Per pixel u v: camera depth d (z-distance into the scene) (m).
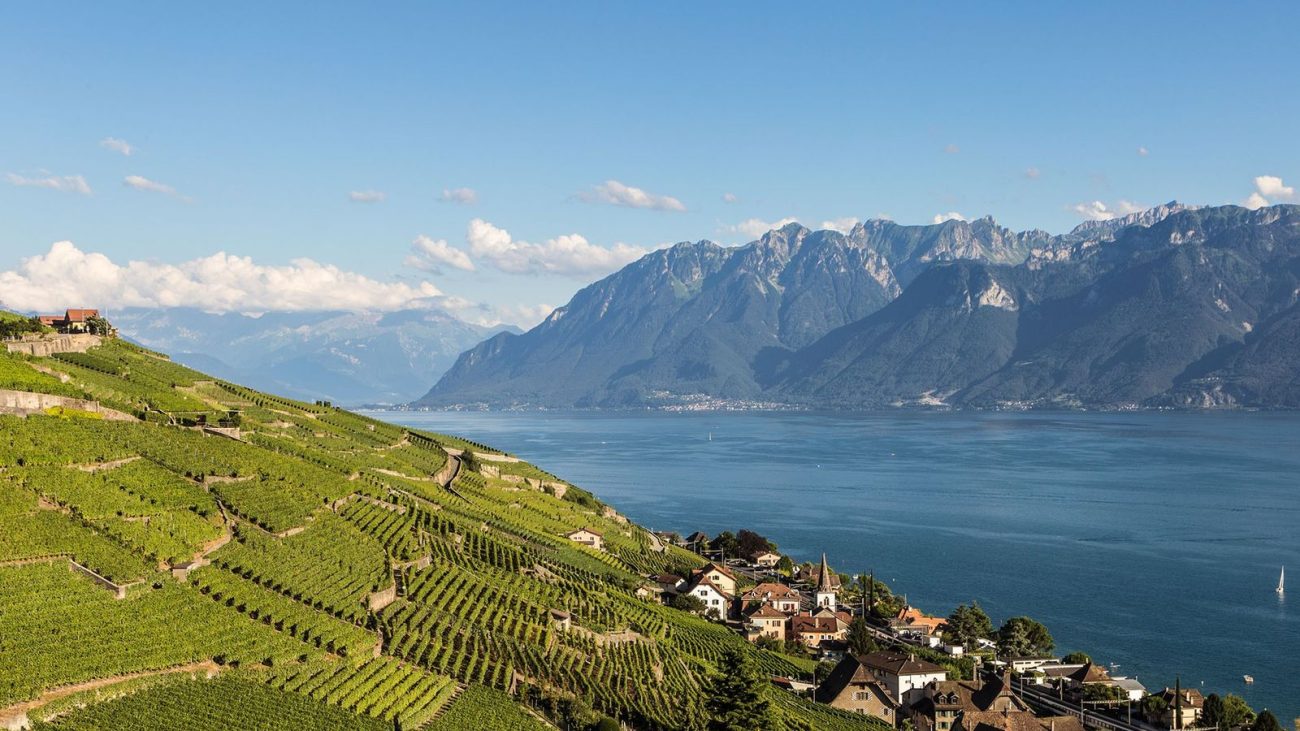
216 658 124.00
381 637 144.75
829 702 194.25
